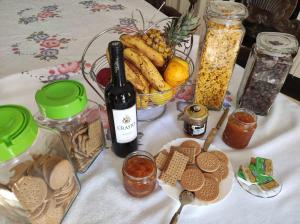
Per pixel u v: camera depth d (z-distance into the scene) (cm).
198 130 59
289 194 49
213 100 68
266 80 60
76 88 46
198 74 65
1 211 43
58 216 44
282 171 53
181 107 68
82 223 45
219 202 46
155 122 64
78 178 52
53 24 102
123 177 49
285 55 56
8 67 81
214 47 60
